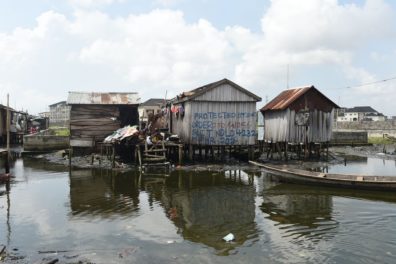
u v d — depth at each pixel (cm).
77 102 3103
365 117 10569
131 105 3216
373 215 1388
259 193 1781
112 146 2753
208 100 2750
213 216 1388
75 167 2653
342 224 1279
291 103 3009
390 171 2578
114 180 2130
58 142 3778
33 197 1706
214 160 2877
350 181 1756
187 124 2761
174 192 1805
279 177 2053
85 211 1462
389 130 5553
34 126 6203
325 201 1616
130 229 1235
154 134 2683
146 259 984
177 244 1093
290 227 1250
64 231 1217
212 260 975
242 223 1299
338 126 6366
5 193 1795
